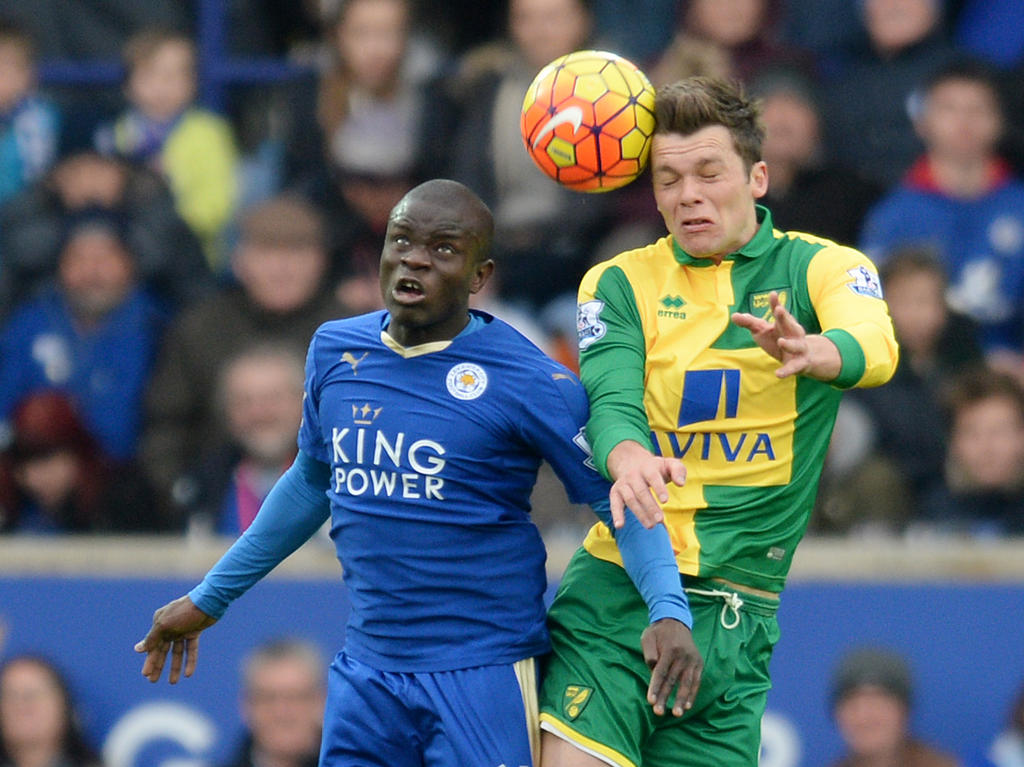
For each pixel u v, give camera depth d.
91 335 28.94
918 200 28.66
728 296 14.61
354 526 14.55
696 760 14.82
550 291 28.38
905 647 23.28
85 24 33.78
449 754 14.34
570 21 28.89
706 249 14.38
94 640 24.58
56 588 24.70
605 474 13.78
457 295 14.27
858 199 28.48
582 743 14.38
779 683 23.36
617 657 14.62
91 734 24.31
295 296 28.02
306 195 29.75
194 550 24.88
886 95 29.33
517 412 14.31
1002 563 23.47
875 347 13.31
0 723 24.39
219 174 31.33
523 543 14.61
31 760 24.33
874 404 26.08
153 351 28.83
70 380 28.78
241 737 24.02
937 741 23.06
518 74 29.11
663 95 14.50
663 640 13.48
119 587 24.67
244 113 32.81
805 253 14.63
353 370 14.66
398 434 14.38
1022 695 23.05
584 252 28.50
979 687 23.11
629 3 31.05
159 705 24.23
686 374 14.51
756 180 14.67
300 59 33.22
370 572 14.52
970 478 25.61
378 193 29.53
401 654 14.47
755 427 14.52
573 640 14.84
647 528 13.23
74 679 24.47
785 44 30.33
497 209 28.80
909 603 23.39
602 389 14.26
